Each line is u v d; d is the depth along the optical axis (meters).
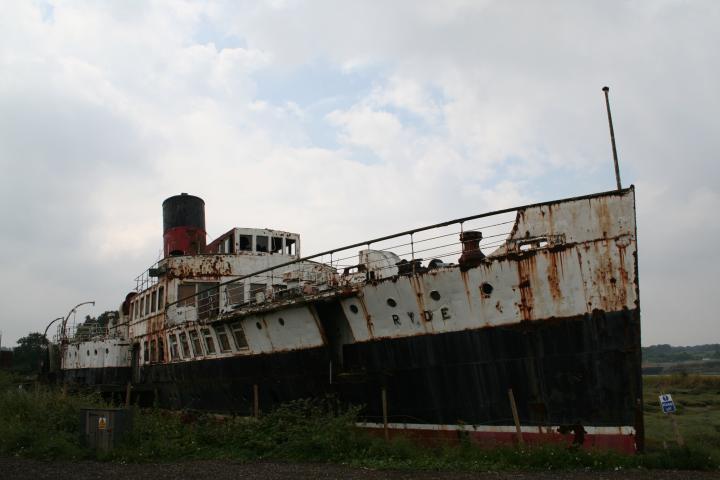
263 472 13.16
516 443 14.19
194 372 24.73
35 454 16.19
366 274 17.91
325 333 18.17
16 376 52.34
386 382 16.83
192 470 13.73
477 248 15.57
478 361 15.17
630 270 13.62
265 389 20.53
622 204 13.76
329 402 18.23
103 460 15.42
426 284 15.71
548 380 14.34
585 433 13.92
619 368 13.68
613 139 14.69
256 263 28.44
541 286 14.38
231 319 21.42
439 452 14.68
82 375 38.91
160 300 28.66
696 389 54.69
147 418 20.08
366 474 12.54
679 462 12.55
